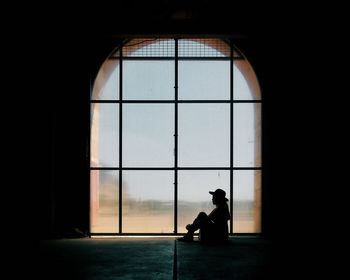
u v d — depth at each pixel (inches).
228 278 172.4
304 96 340.5
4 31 329.7
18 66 338.0
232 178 351.9
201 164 354.9
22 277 174.2
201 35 344.8
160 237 343.0
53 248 269.9
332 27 336.5
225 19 344.8
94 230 350.0
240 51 359.3
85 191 343.0
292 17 342.0
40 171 335.9
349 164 330.6
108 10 343.9
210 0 346.6
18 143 335.6
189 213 352.5
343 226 326.3
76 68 348.5
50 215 334.0
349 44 334.3
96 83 359.3
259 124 354.6
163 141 356.8
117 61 361.4
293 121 340.8
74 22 343.0
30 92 339.0
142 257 229.1
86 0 341.4
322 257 229.1
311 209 332.2
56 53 345.7
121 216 351.3
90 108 353.1
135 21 343.3
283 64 346.3
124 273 182.1
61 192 341.4
